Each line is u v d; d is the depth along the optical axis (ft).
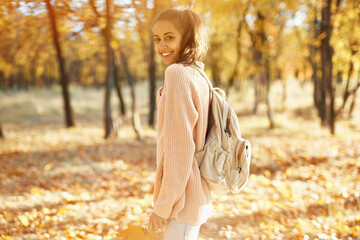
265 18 41.45
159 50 4.99
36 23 19.56
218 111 5.01
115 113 70.28
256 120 53.57
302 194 13.14
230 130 5.14
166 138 4.37
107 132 37.68
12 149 30.17
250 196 13.34
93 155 26.58
